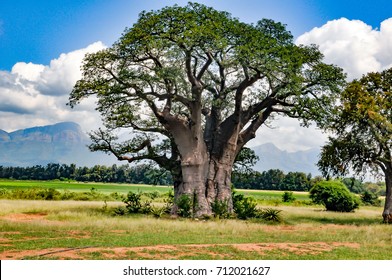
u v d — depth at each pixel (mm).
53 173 126312
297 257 13500
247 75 26938
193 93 27141
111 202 42781
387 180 28297
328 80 28625
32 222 19625
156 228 19531
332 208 39469
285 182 99938
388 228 22922
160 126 31219
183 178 28250
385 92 28453
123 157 30281
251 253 13773
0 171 124125
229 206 28609
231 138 28953
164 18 25312
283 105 29359
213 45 24906
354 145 27703
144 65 27688
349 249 15523
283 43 27875
